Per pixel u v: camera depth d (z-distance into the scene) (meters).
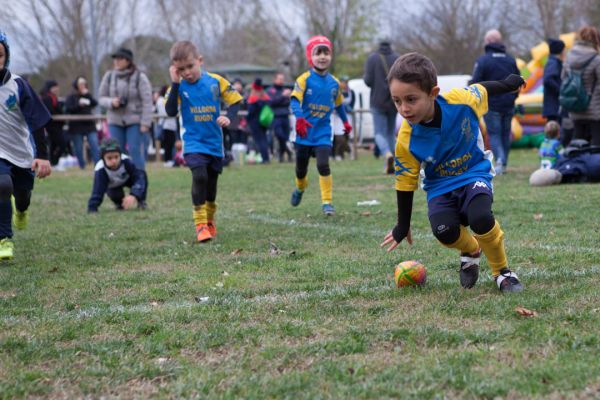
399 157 4.04
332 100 7.91
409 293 4.08
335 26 39.22
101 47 38.25
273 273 4.90
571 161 9.99
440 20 37.75
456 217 3.99
